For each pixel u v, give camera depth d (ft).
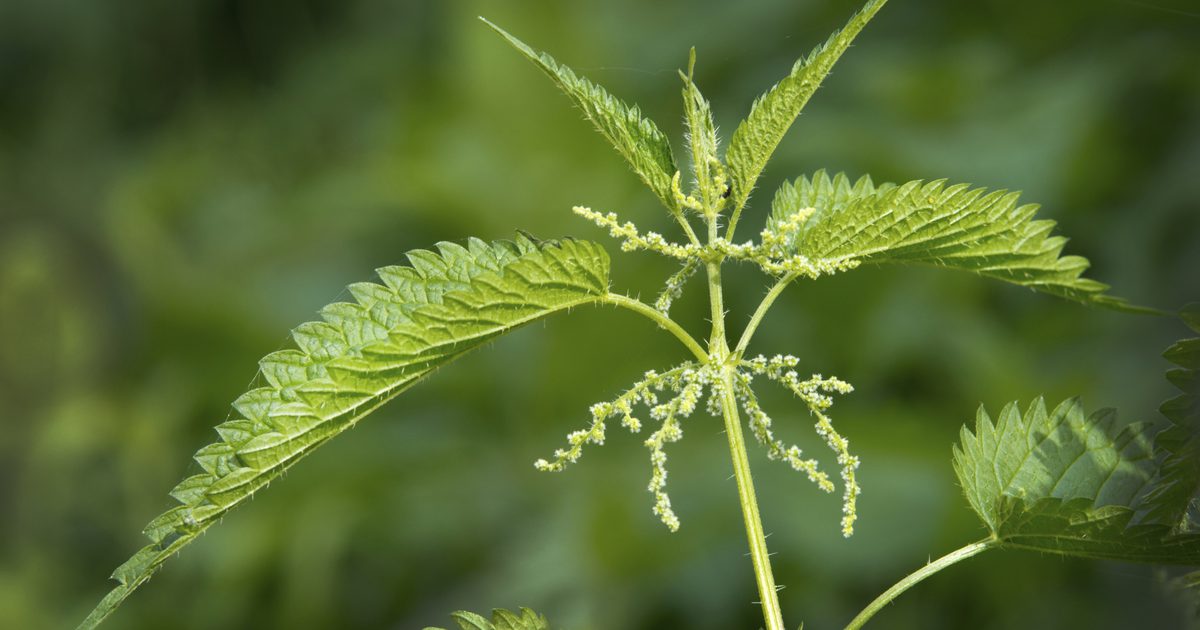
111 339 25.94
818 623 17.56
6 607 23.18
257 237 25.93
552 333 20.26
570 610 18.03
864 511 18.03
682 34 25.17
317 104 31.32
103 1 33.73
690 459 19.39
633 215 21.91
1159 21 21.83
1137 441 7.09
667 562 18.25
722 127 23.40
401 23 31.91
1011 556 16.75
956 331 19.57
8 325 25.77
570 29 24.43
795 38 24.59
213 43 33.86
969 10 24.04
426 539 20.79
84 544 24.43
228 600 20.95
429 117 25.59
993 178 21.01
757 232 20.49
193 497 6.05
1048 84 22.33
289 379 6.28
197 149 30.60
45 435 24.62
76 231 28.48
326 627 20.44
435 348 6.35
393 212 25.07
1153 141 20.84
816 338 19.90
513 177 23.75
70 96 33.42
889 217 6.76
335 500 21.07
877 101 23.02
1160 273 19.63
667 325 6.79
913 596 17.53
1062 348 19.74
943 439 18.95
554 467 6.67
